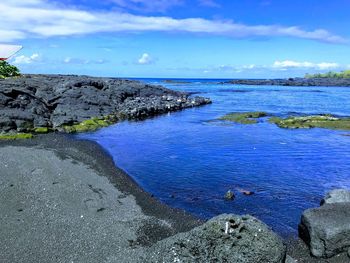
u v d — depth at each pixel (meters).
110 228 16.44
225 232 12.55
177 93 88.19
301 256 14.84
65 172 23.39
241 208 19.70
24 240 14.80
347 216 15.25
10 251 13.99
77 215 17.47
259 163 28.73
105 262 13.55
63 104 49.03
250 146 34.94
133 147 33.88
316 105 80.31
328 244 14.33
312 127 46.69
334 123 48.34
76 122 44.53
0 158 24.95
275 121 51.09
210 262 12.34
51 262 13.42
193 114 61.22
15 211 17.20
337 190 18.23
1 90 42.53
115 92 64.69
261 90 148.88
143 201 20.30
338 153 32.41
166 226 17.14
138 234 16.09
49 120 42.53
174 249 13.05
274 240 12.35
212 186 23.17
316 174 25.92
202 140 37.78
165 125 48.09
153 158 29.91
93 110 50.75
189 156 30.72
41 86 52.00
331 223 14.71
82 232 15.79
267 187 23.05
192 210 19.39
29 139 34.66
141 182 23.80
